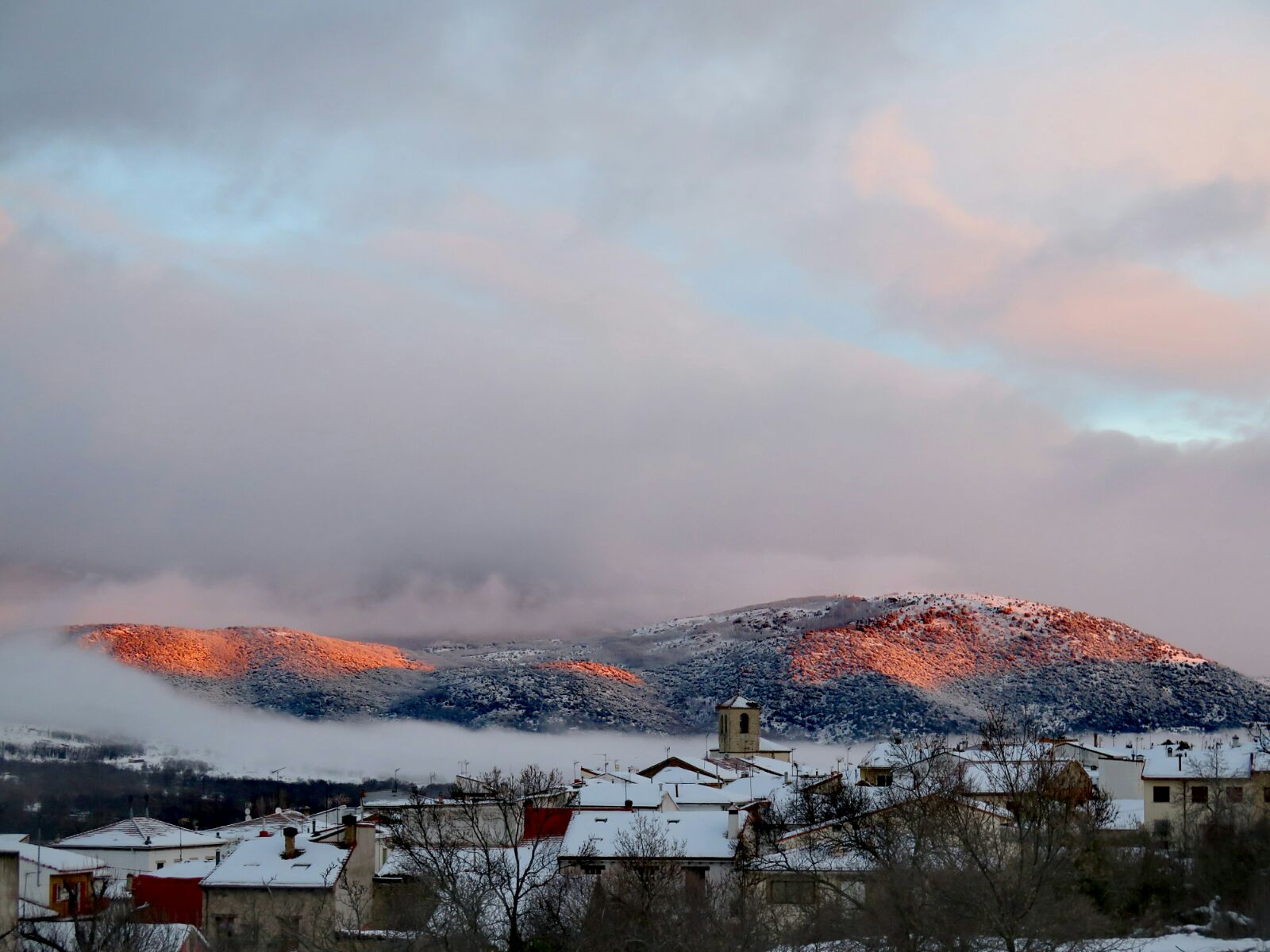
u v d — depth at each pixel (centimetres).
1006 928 5869
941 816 7325
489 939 6488
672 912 6638
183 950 6300
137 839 10938
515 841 7944
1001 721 13438
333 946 6359
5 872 5653
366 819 8094
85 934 6003
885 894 6588
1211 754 11125
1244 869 8106
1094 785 11425
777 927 6725
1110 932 7238
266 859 7412
